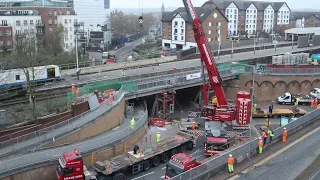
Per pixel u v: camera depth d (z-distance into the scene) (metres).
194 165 27.91
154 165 33.84
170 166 27.62
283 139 34.97
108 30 150.75
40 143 31.17
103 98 40.53
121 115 41.09
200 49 43.41
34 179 28.44
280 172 28.41
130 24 181.88
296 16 166.38
